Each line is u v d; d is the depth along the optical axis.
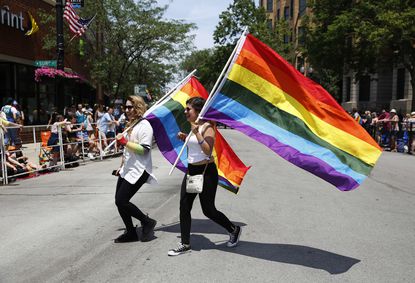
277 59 5.08
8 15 18.36
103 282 4.03
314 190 8.91
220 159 5.82
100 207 7.13
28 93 21.02
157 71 29.11
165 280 4.07
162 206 7.26
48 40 21.72
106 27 23.22
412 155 17.69
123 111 17.80
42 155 11.72
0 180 9.55
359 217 6.64
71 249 4.99
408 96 31.88
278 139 4.88
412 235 5.70
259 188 9.01
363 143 4.73
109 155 15.05
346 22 25.45
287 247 5.10
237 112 4.98
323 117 4.91
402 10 23.11
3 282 4.06
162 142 5.97
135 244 5.18
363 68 28.75
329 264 4.55
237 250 4.96
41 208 7.04
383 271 4.38
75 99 28.31
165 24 23.30
